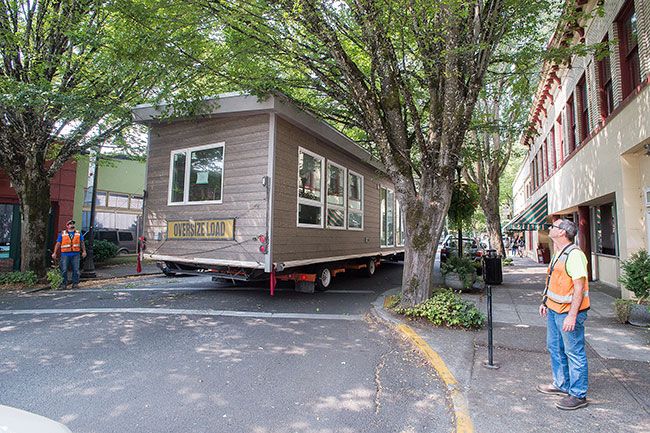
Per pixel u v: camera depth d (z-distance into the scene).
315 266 9.87
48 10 9.96
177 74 8.20
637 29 7.93
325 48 7.62
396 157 7.54
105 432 3.28
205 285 10.90
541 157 20.11
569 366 3.79
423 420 3.59
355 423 3.51
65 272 10.35
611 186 9.62
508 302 8.81
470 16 6.61
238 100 8.11
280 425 3.45
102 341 5.67
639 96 7.84
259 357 5.10
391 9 6.14
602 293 10.41
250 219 8.05
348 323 6.80
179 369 4.66
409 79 8.41
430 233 7.19
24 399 3.86
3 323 6.61
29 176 11.10
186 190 9.01
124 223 19.09
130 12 7.00
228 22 7.00
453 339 5.78
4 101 8.80
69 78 10.48
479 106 17.75
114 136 11.66
